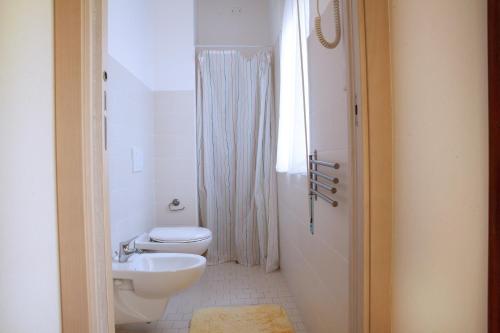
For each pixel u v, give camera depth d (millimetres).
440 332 718
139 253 1801
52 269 738
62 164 727
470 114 653
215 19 3070
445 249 699
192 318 1911
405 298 771
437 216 705
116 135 1840
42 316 742
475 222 661
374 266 782
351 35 834
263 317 1906
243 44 3086
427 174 716
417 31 723
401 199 775
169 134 2705
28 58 724
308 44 1598
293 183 2096
